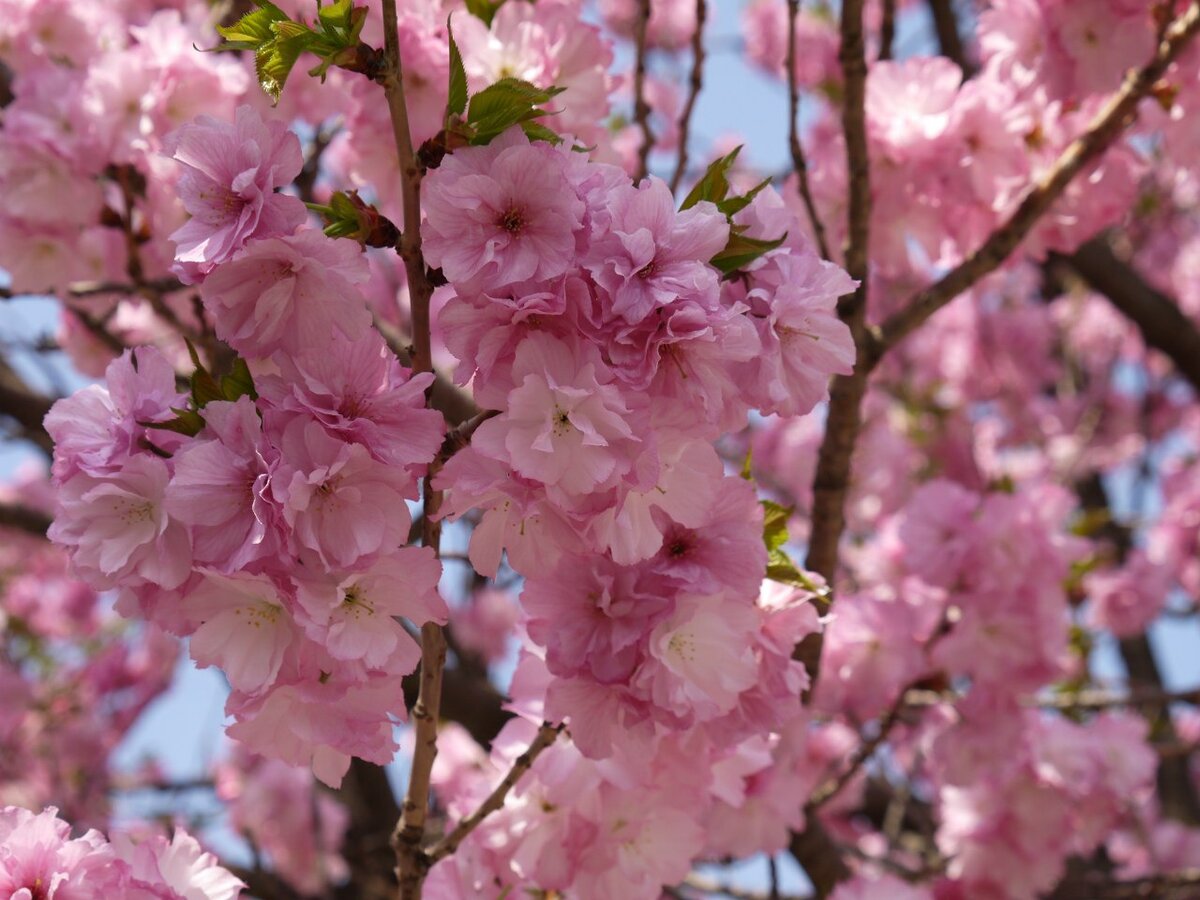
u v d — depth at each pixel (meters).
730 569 0.70
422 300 0.67
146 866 0.71
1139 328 1.91
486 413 0.67
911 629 1.14
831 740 1.29
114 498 0.66
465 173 0.66
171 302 1.10
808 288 0.68
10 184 1.00
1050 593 1.14
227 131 0.66
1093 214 1.04
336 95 0.97
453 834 0.75
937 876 1.30
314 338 0.67
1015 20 1.02
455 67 0.68
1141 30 1.00
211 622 0.66
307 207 0.69
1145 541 2.07
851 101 0.96
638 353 0.65
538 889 0.82
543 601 0.69
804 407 0.69
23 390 1.39
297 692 0.66
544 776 0.78
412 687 1.25
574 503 0.66
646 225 0.65
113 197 1.05
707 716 0.69
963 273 1.00
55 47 1.14
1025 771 1.24
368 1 0.86
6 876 0.68
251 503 0.65
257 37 0.68
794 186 1.04
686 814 0.80
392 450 0.65
